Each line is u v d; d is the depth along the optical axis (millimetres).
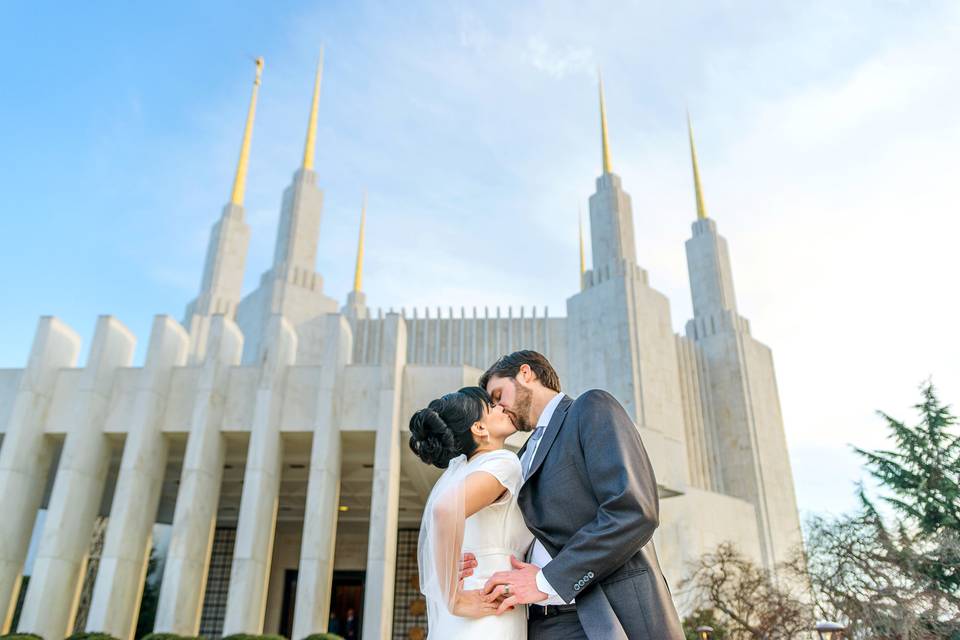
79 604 26594
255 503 16469
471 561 2617
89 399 17578
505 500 2736
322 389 17938
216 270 30438
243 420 18094
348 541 27062
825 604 15812
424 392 18656
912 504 21781
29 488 17188
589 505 2531
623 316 31953
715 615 20812
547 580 2332
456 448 2838
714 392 37875
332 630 24797
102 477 17703
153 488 17469
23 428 17297
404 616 24656
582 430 2602
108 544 16047
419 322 34531
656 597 2398
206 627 24719
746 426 36156
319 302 31094
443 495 2600
